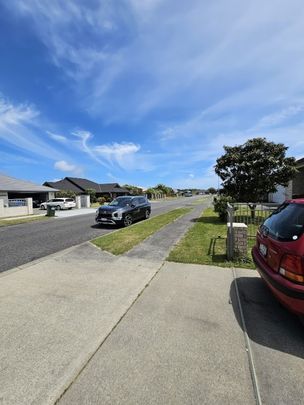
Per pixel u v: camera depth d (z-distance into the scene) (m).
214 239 8.58
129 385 2.22
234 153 13.67
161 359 2.57
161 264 5.85
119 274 5.19
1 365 2.48
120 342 2.86
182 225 12.34
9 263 6.32
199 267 5.59
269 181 13.09
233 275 5.07
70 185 54.00
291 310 2.91
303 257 2.82
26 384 2.24
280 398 2.09
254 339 2.93
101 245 7.89
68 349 2.73
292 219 3.42
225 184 14.15
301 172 18.52
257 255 4.12
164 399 2.07
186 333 3.05
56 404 2.04
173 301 3.93
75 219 18.20
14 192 32.50
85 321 3.32
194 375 2.34
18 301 3.93
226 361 2.54
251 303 3.86
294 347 2.78
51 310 3.63
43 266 5.76
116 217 13.12
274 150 13.10
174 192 102.38
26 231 12.27
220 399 2.07
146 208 16.36
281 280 3.01
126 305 3.79
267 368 2.45
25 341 2.87
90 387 2.21
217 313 3.55
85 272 5.32
